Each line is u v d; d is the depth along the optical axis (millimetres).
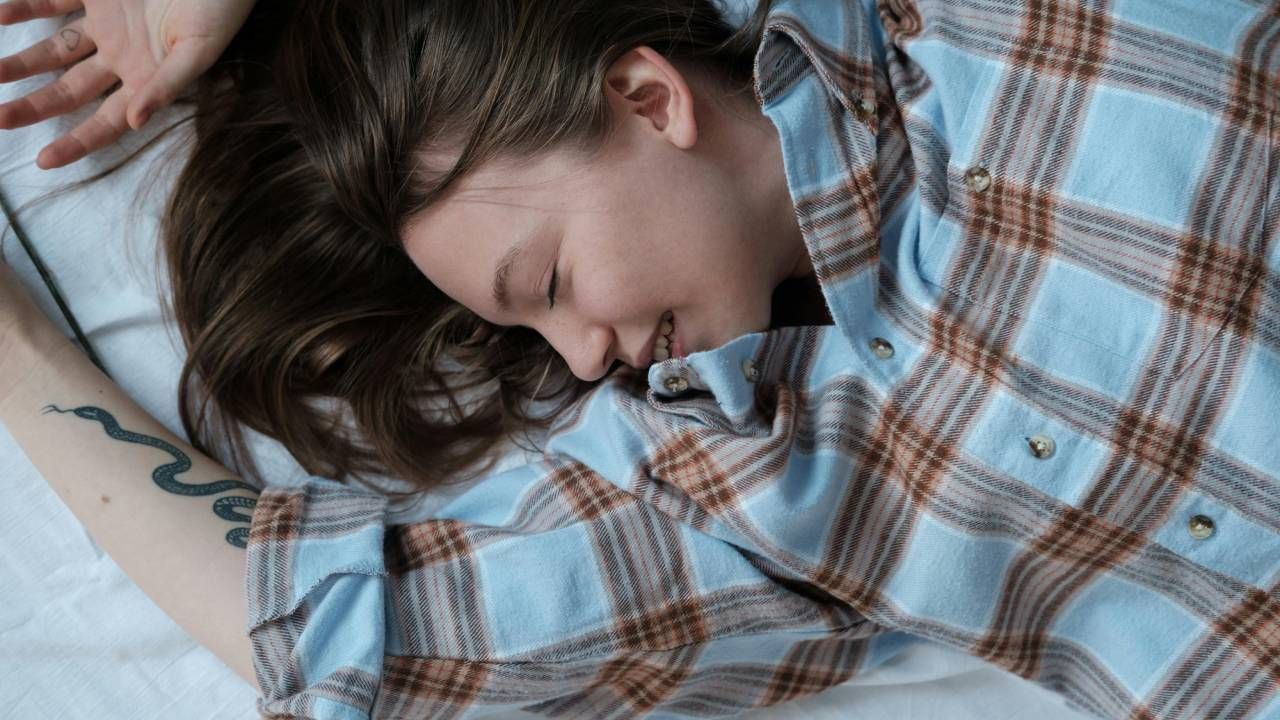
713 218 940
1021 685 1040
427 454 1104
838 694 1041
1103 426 887
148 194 1113
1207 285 860
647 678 964
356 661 874
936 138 941
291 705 864
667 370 958
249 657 915
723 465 941
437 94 920
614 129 921
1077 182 886
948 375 923
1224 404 862
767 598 948
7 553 1048
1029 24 909
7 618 1038
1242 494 872
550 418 1119
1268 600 907
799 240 1006
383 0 940
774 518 923
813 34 944
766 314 994
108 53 1075
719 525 954
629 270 926
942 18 944
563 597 923
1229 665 931
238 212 1082
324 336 1099
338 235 1086
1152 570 937
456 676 912
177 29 1036
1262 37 883
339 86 949
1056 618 996
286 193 1078
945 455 915
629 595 932
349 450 1111
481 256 935
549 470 1012
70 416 1029
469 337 1125
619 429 990
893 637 1035
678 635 933
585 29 923
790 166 918
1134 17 888
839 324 931
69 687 1029
